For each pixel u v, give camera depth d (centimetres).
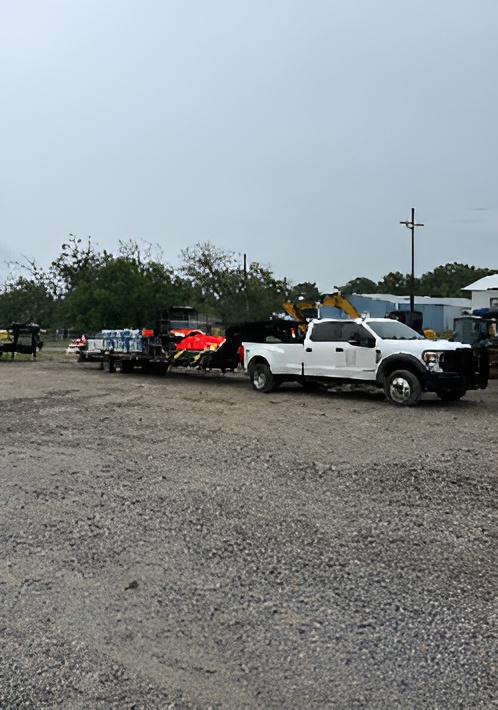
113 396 1537
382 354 1415
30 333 3002
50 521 588
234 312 5222
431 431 1045
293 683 333
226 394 1597
